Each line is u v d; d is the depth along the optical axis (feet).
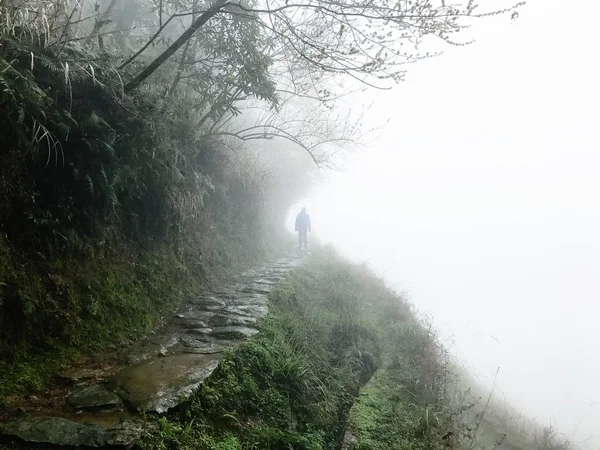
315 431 15.64
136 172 18.79
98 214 17.06
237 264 34.81
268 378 16.30
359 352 23.31
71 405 11.14
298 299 28.43
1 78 11.46
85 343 14.29
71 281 14.90
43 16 14.11
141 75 18.30
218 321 19.81
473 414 23.79
